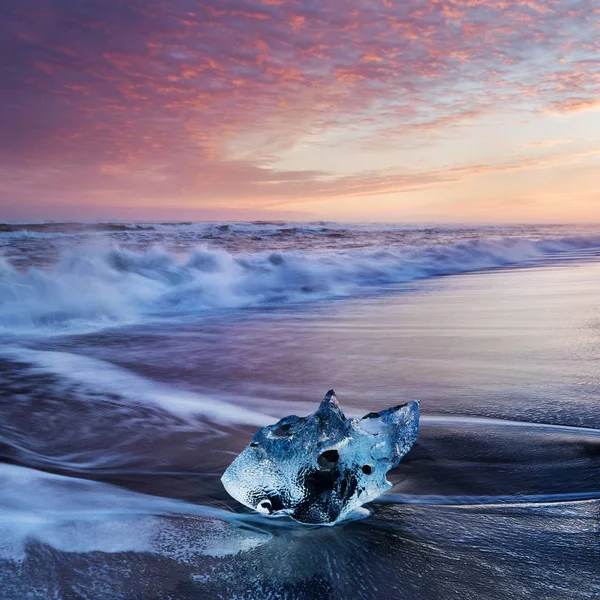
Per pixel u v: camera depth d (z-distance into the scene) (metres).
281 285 11.52
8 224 25.47
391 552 1.97
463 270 15.84
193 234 29.03
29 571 1.86
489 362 4.89
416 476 2.62
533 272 14.47
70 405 3.93
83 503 2.41
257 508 2.17
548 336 5.98
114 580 1.82
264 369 4.92
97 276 10.51
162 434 3.35
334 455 2.19
